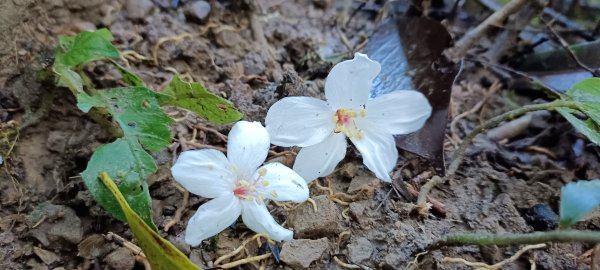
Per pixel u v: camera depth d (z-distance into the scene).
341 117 0.10
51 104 0.12
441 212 0.11
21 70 0.12
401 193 0.11
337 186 0.11
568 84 0.14
